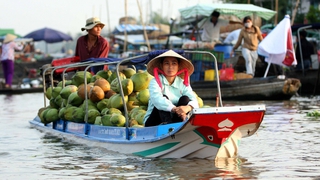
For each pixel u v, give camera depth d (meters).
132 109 10.35
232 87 19.20
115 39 42.44
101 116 10.80
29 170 8.43
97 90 10.95
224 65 20.45
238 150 9.65
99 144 10.31
